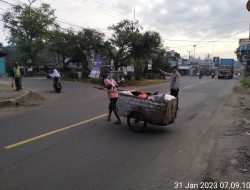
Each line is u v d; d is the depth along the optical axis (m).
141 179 5.48
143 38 35.22
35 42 58.44
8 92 18.47
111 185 5.20
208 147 7.69
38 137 8.27
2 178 5.43
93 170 5.89
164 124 9.15
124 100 9.43
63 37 41.25
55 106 14.70
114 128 9.64
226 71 59.50
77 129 9.39
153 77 51.19
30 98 17.25
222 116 12.58
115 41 36.69
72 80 38.38
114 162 6.38
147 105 9.02
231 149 7.52
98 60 35.31
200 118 11.97
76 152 7.01
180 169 6.03
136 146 7.63
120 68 41.47
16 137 8.25
